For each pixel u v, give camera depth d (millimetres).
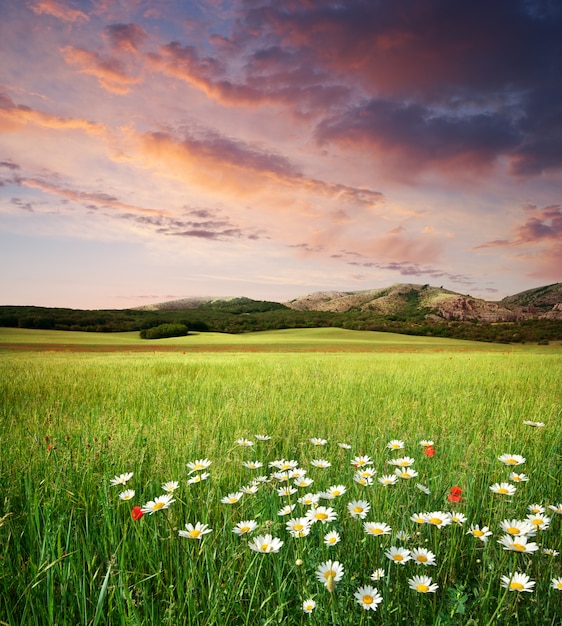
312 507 2332
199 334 104688
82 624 1879
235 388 9688
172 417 6031
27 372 13398
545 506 2723
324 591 1954
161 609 1983
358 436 4812
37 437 4473
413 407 7055
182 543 2363
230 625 1920
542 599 2012
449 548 2434
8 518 2574
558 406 7191
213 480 3197
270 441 4801
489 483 3453
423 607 1946
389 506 2768
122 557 2057
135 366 16969
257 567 2221
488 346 72875
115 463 3686
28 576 2150
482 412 6926
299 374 13000
